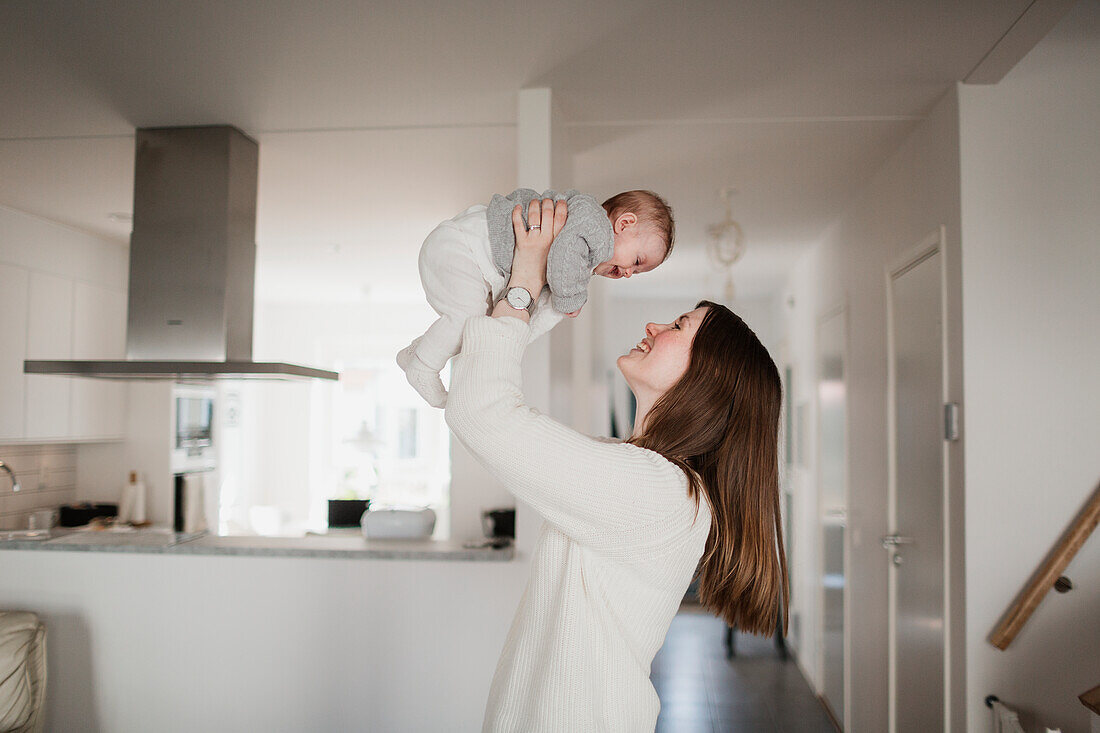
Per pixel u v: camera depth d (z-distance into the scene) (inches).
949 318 106.7
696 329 52.6
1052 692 98.2
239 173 129.6
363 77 108.7
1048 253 101.8
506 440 42.8
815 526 203.6
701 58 102.1
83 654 117.3
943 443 107.3
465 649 111.0
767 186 159.8
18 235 173.0
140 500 202.1
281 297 321.7
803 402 226.2
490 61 103.6
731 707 175.3
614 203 54.4
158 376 125.6
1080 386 100.2
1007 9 88.0
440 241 47.0
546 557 48.4
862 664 153.3
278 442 332.8
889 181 139.5
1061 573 96.3
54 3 88.7
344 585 113.3
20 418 172.1
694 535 47.8
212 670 115.2
